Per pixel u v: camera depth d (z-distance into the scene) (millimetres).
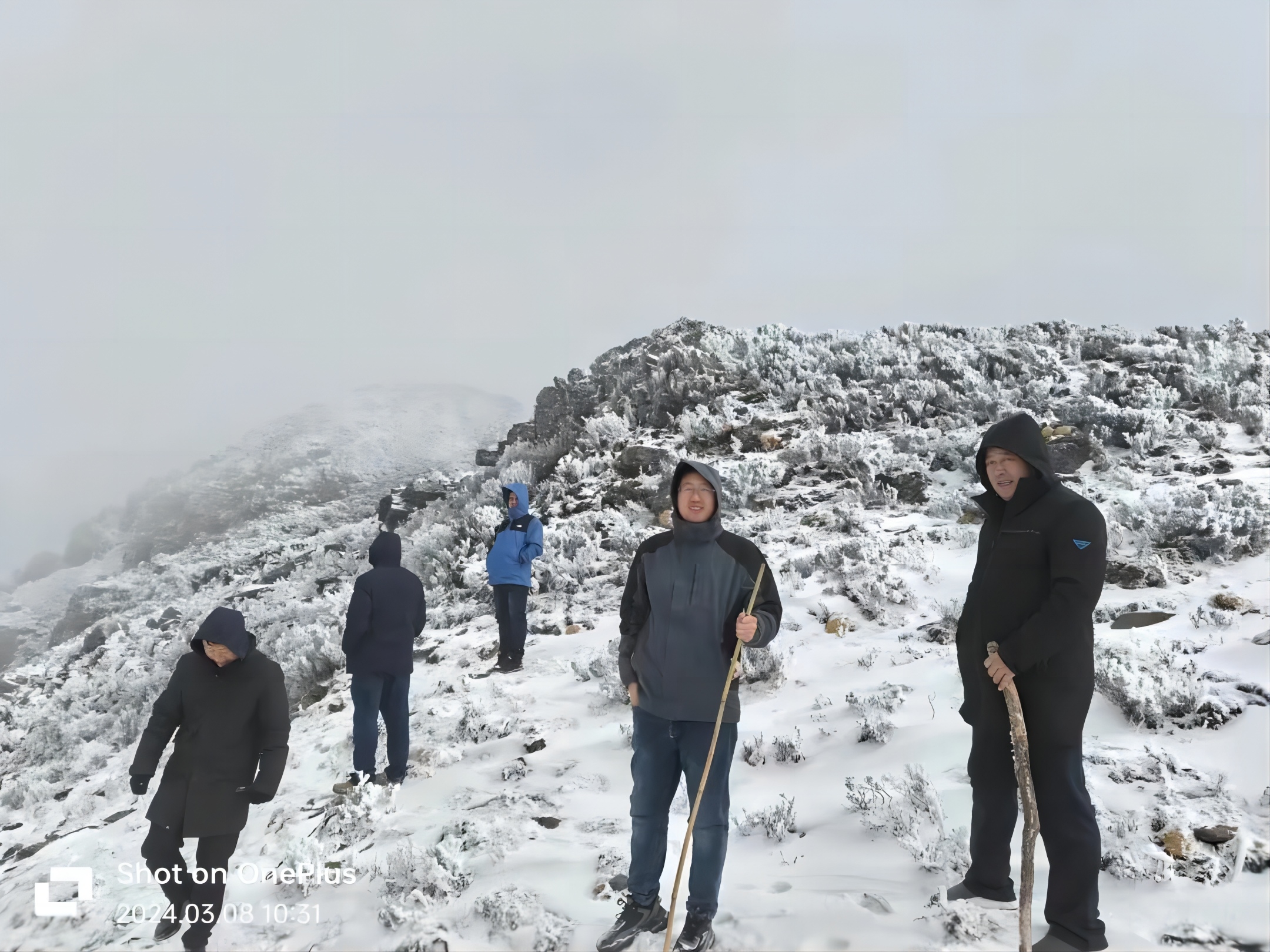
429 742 6879
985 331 19328
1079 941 3123
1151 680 5012
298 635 11016
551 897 4039
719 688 3617
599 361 23547
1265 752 4426
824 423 14164
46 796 8961
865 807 4480
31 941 4652
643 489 13195
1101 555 3254
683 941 3441
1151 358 15562
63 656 19672
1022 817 4207
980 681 3529
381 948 3838
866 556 8602
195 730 4062
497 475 19453
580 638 9141
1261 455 10484
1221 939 3188
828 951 3322
